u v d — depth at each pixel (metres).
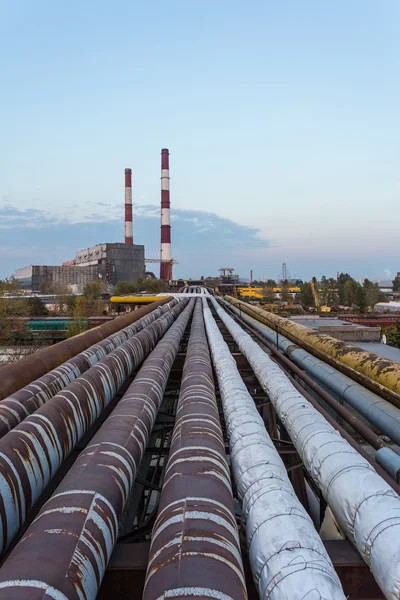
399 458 3.97
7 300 38.22
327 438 3.83
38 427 3.69
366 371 7.21
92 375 5.66
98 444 3.63
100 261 130.88
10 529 2.88
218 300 34.75
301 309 64.25
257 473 3.31
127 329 10.34
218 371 7.04
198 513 2.54
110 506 2.81
